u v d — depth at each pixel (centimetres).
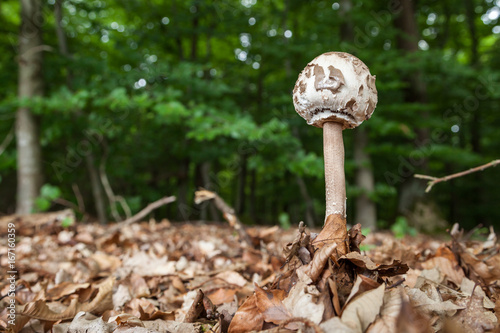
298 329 22
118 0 188
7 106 123
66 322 32
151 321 29
